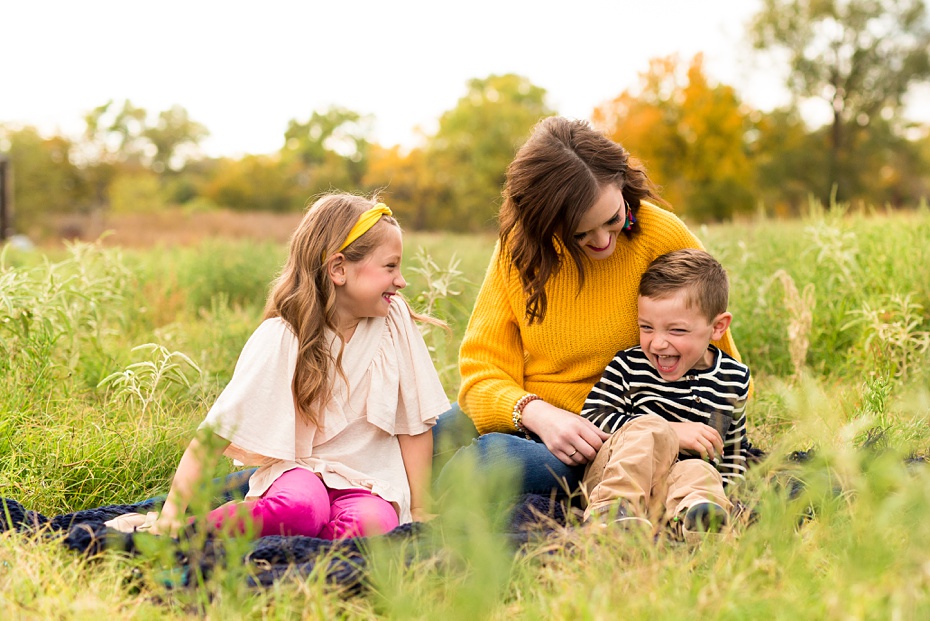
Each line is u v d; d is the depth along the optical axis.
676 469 2.57
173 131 87.25
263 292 7.98
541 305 3.03
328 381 2.81
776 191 37.81
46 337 3.93
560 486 2.84
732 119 33.44
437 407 2.97
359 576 2.02
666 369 2.84
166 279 7.61
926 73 37.62
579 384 3.13
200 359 4.64
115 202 61.94
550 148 2.71
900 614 1.50
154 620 1.88
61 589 1.98
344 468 2.77
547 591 1.94
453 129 53.91
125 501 3.03
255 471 2.85
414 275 6.33
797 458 3.09
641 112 34.12
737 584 1.72
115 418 3.47
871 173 38.69
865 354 4.23
